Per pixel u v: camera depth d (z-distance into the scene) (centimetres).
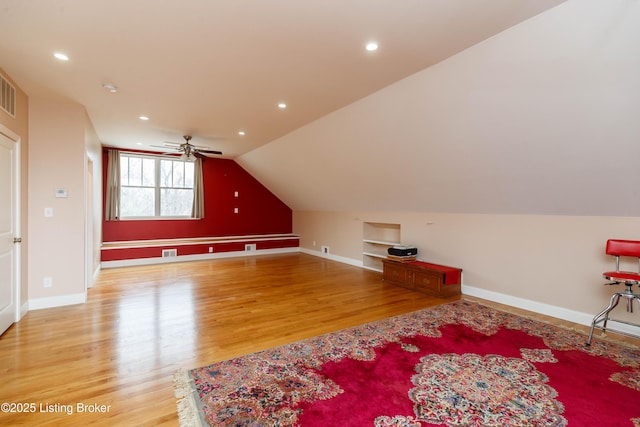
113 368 235
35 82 314
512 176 333
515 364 240
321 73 288
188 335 296
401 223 546
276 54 254
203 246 711
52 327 312
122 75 295
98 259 573
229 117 424
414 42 235
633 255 275
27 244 353
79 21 209
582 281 329
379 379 219
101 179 609
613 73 206
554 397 198
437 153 365
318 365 239
